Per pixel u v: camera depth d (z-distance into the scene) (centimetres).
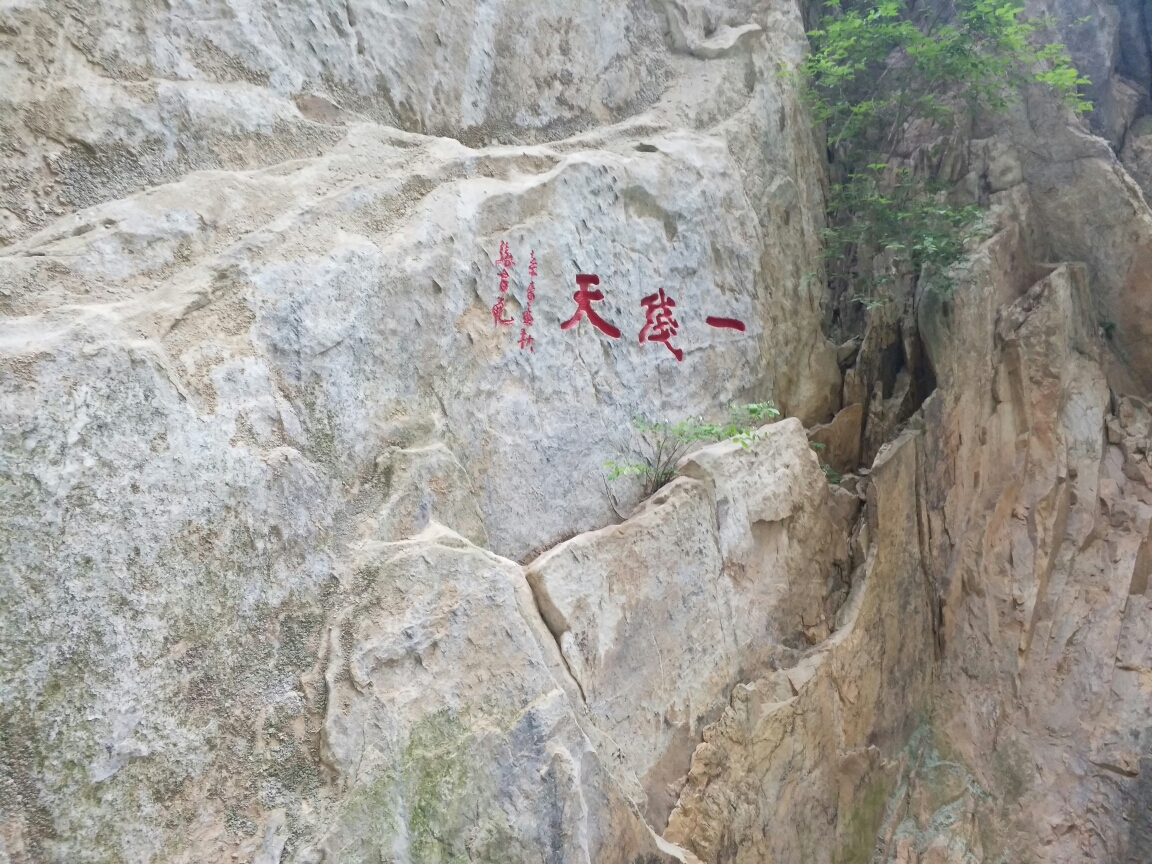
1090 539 577
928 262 575
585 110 486
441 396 354
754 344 538
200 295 279
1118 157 699
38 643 220
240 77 331
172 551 251
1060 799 529
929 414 571
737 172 536
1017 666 557
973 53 567
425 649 296
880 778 504
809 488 499
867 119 625
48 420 231
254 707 261
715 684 428
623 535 389
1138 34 728
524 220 402
